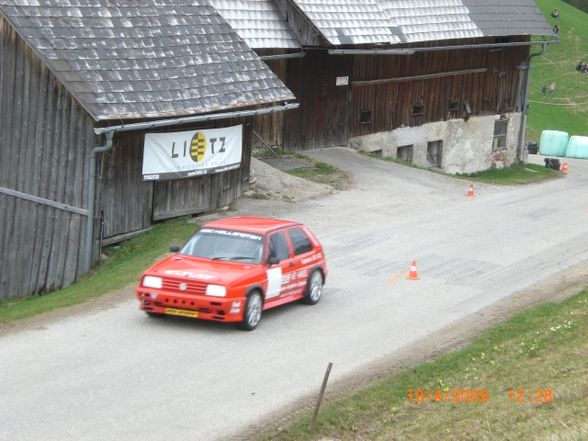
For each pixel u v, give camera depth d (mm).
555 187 39594
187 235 24734
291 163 34375
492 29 43094
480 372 15898
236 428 12867
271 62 34469
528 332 18172
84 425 12680
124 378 14562
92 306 18859
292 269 18531
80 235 23234
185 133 25625
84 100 22344
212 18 27703
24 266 24172
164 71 24859
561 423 12453
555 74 79250
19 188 24062
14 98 23797
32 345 16141
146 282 17203
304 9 34094
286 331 17516
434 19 40531
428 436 12727
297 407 13766
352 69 37812
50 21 23453
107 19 24688
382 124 39969
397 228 27234
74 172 23203
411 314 19188
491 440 12227
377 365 15938
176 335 16891
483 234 27188
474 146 45406
